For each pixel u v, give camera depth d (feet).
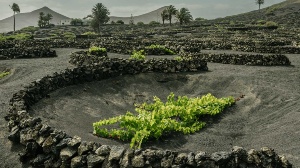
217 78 53.88
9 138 25.96
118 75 53.57
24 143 24.62
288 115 37.17
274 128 33.91
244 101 44.39
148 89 51.11
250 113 40.32
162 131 30.14
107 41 121.39
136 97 47.60
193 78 54.85
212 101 40.68
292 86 50.14
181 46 97.96
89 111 38.29
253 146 29.71
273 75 57.98
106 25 378.94
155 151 20.70
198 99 41.70
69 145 22.17
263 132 33.53
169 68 57.11
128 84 51.60
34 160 23.12
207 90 50.85
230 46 105.29
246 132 34.45
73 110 37.32
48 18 404.57
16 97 34.17
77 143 22.16
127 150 20.97
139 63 56.24
